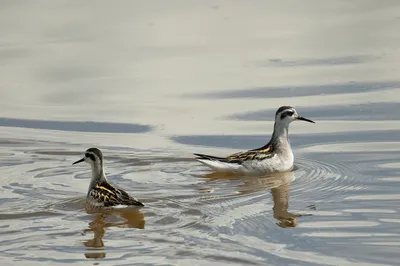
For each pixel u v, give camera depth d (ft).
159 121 72.95
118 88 80.74
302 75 82.53
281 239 46.37
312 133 69.77
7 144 67.87
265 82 80.79
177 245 45.03
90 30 96.63
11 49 90.94
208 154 65.16
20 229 48.01
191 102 76.95
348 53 88.17
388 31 93.86
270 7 104.58
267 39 92.89
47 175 60.64
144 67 85.46
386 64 84.12
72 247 44.86
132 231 47.47
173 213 51.08
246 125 71.67
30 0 107.86
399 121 70.54
